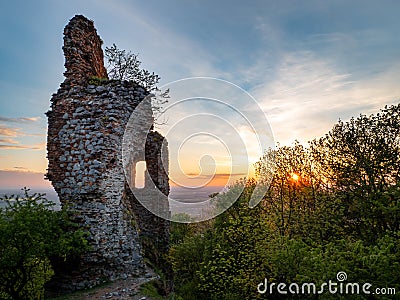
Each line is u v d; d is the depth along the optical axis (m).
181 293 12.30
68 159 8.91
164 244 12.84
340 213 9.44
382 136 8.88
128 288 7.67
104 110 9.12
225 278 10.42
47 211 7.50
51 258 7.73
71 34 9.52
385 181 8.70
